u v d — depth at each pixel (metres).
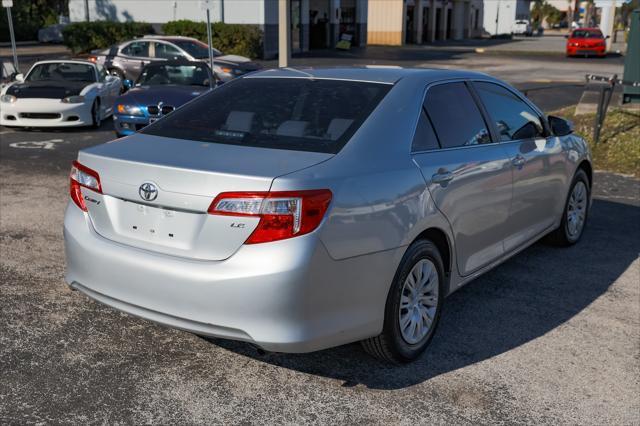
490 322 4.32
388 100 3.72
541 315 4.46
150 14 29.48
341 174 3.16
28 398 3.24
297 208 2.95
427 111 3.89
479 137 4.27
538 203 5.02
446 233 3.80
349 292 3.17
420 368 3.68
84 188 3.46
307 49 33.22
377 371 3.63
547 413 3.27
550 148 5.10
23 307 4.29
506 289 4.91
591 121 12.13
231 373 3.56
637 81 13.36
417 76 4.02
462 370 3.67
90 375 3.49
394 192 3.36
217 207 3.01
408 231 3.42
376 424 3.13
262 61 27.72
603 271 5.34
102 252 3.30
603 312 4.54
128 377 3.48
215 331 3.07
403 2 45.91
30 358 3.64
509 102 4.80
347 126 3.51
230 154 3.27
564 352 3.93
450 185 3.78
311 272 2.98
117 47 18.55
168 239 3.18
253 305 2.97
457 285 4.09
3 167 8.75
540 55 38.00
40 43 36.09
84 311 4.27
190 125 3.73
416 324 3.69
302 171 3.06
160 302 3.15
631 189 8.26
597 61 33.78
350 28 39.38
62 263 5.14
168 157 3.26
